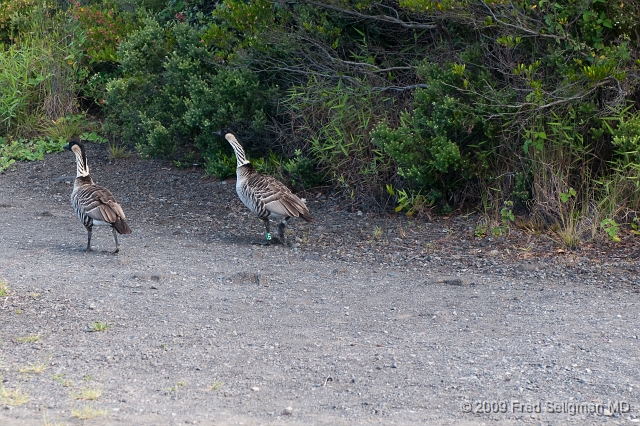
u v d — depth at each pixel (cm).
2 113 2264
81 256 1305
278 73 1886
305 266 1256
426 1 1400
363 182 1670
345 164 1703
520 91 1474
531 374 789
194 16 2136
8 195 1848
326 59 1744
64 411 694
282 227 1402
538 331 923
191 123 1878
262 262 1278
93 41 2245
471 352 855
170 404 716
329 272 1220
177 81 1948
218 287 1127
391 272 1221
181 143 2062
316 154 1758
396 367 811
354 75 1742
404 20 1691
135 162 2105
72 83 2345
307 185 1781
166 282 1146
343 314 1002
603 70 1288
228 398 733
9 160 2136
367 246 1385
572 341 885
